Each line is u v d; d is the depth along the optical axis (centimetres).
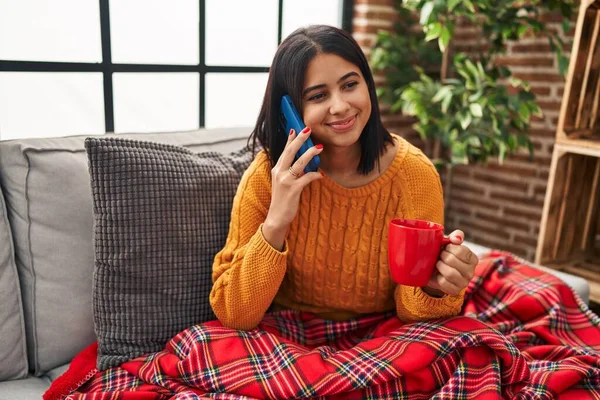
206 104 206
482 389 90
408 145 116
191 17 194
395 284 115
